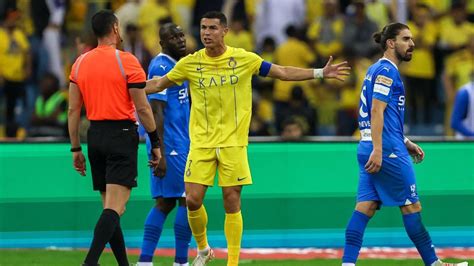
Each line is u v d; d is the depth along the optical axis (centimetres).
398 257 3494
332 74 2717
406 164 2694
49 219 3669
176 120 2928
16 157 3666
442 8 5375
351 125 5012
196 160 2694
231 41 5172
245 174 2688
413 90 5275
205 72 2677
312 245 3734
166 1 5144
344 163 3747
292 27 5131
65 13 5244
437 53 5316
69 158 3678
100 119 2622
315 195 3738
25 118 5094
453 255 3572
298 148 3734
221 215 3675
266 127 4781
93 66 2623
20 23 5125
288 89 5003
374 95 2653
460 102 4206
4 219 3656
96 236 2567
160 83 2733
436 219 3756
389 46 2706
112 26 2658
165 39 2928
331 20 5181
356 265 3219
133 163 2638
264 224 3716
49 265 3192
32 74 5200
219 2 5225
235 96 2675
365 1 5288
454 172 3762
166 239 3678
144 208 3656
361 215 2725
